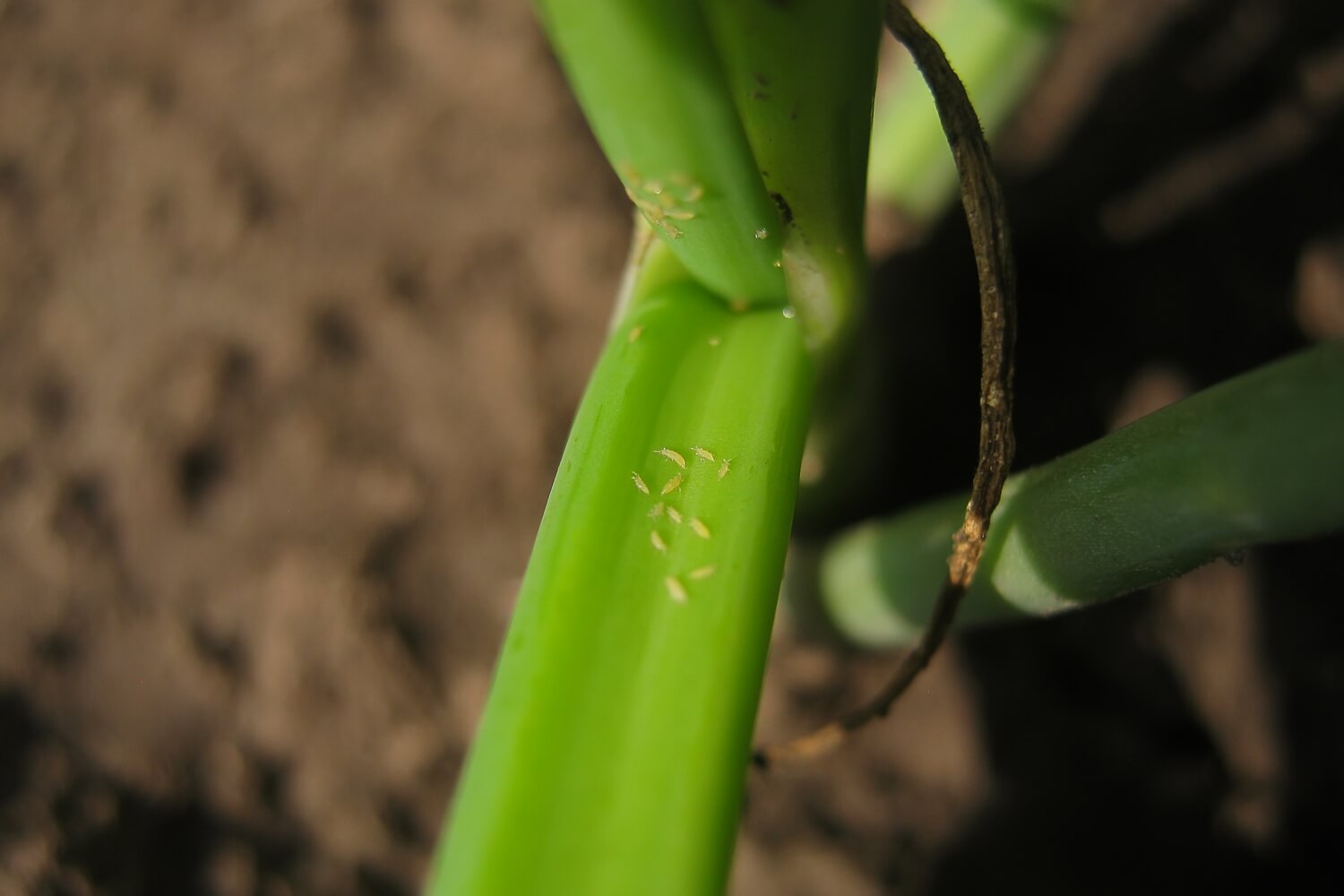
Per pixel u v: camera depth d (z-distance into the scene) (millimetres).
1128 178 142
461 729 137
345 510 143
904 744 132
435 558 142
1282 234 135
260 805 133
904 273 139
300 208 154
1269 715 125
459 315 148
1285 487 74
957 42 119
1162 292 136
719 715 76
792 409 84
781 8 76
